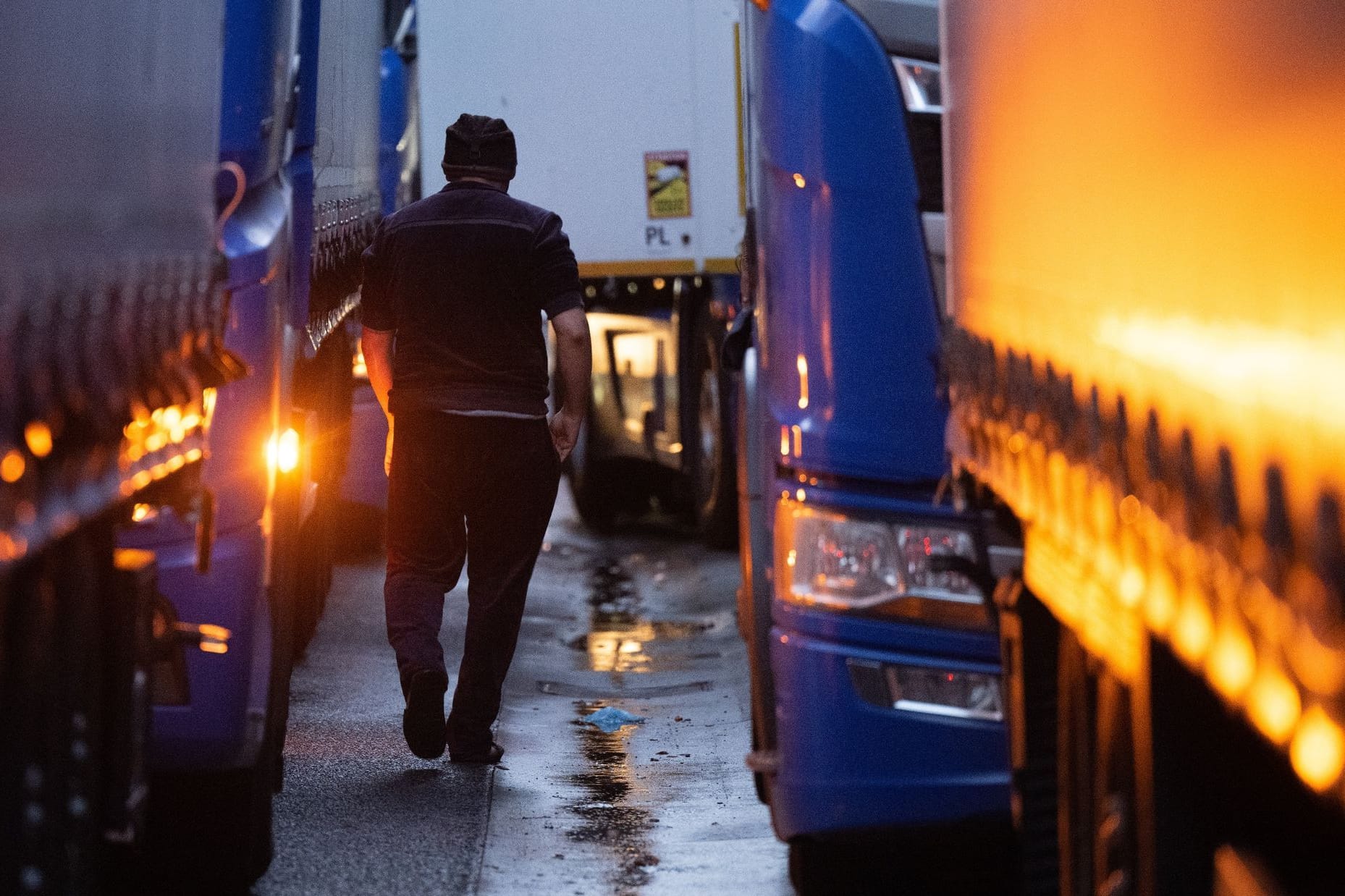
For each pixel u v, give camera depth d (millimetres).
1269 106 5555
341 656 23266
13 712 6848
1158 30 6793
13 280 6238
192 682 11805
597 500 37312
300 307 16344
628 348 36094
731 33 34250
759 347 13180
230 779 12914
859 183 11805
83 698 8211
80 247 7355
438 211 17672
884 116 11812
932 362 11625
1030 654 9805
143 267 8719
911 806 11398
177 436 9969
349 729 19359
